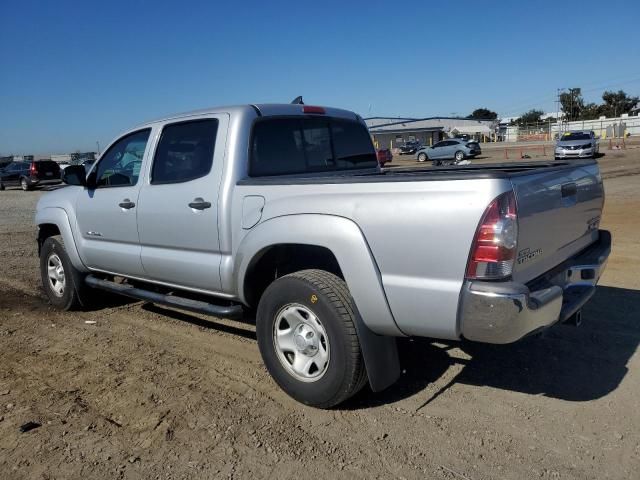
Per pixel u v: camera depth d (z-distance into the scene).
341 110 5.39
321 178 3.73
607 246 4.44
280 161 4.61
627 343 4.78
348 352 3.55
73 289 6.12
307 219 3.66
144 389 4.23
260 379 4.35
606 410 3.71
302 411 3.82
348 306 3.56
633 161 27.81
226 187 4.23
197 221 4.42
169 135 4.80
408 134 82.94
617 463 3.13
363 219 3.44
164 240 4.75
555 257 3.74
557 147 30.38
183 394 4.13
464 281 3.12
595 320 5.35
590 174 4.36
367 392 4.07
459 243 3.11
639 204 12.99
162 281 4.93
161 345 5.18
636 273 6.91
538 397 3.92
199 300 5.08
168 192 4.65
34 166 29.20
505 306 3.01
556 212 3.65
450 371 4.38
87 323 5.93
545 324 3.29
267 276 4.34
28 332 5.68
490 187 3.05
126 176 5.25
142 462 3.29
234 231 4.20
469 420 3.64
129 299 6.83
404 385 4.18
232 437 3.52
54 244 6.23
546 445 3.33
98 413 3.88
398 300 3.34
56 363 4.82
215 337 5.35
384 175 3.60
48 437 3.57
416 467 3.15
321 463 3.22
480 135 86.38
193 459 3.30
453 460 3.21
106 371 4.61
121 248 5.26
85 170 5.53
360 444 3.40
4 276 8.22
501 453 3.26
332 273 3.99
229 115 4.39
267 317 3.95
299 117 4.85
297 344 3.82
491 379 4.23
